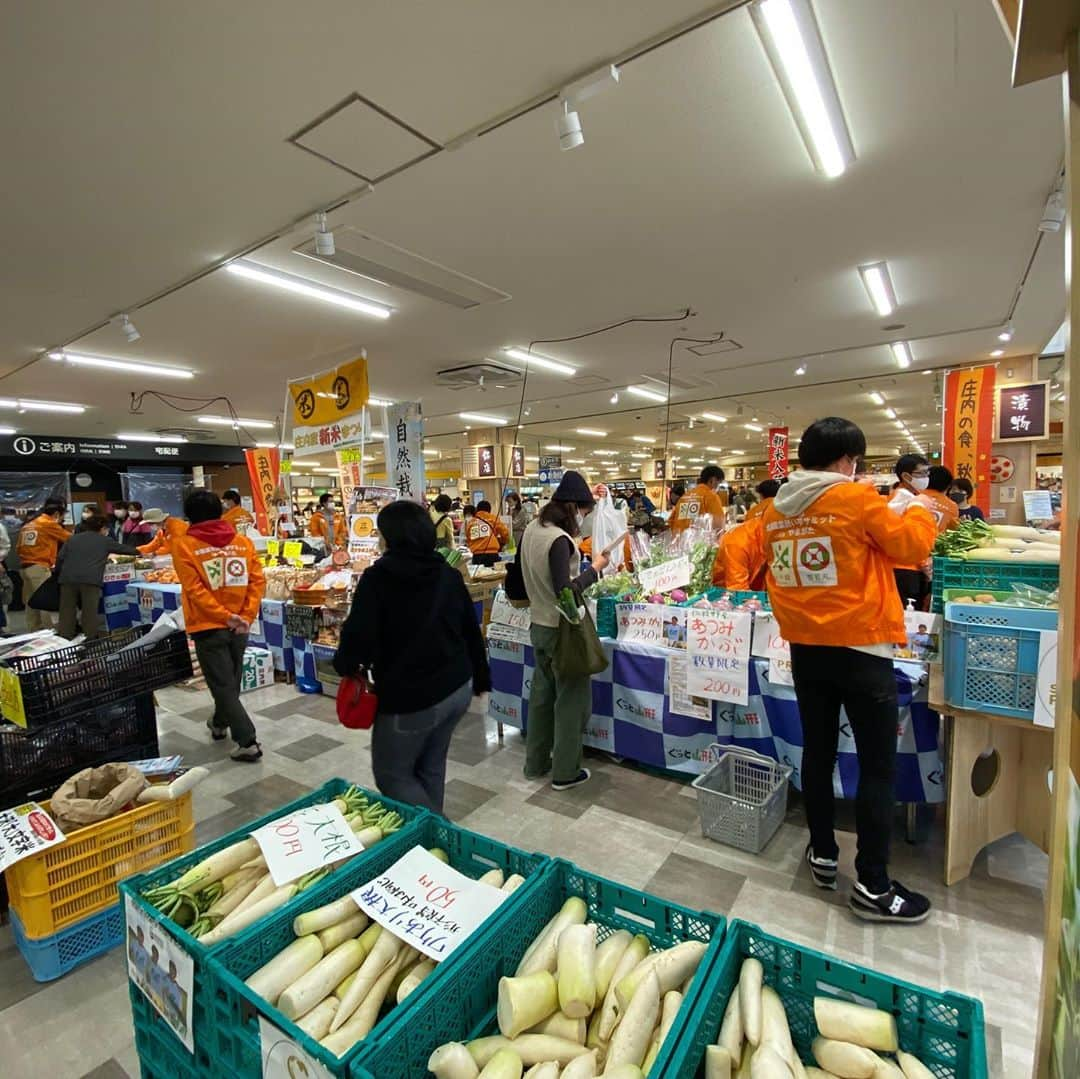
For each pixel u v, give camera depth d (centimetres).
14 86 238
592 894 125
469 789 300
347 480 594
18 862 186
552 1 208
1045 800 226
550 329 604
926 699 238
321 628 457
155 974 118
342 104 259
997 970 182
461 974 104
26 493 1227
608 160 308
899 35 228
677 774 311
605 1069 93
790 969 107
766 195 346
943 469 395
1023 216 376
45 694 223
